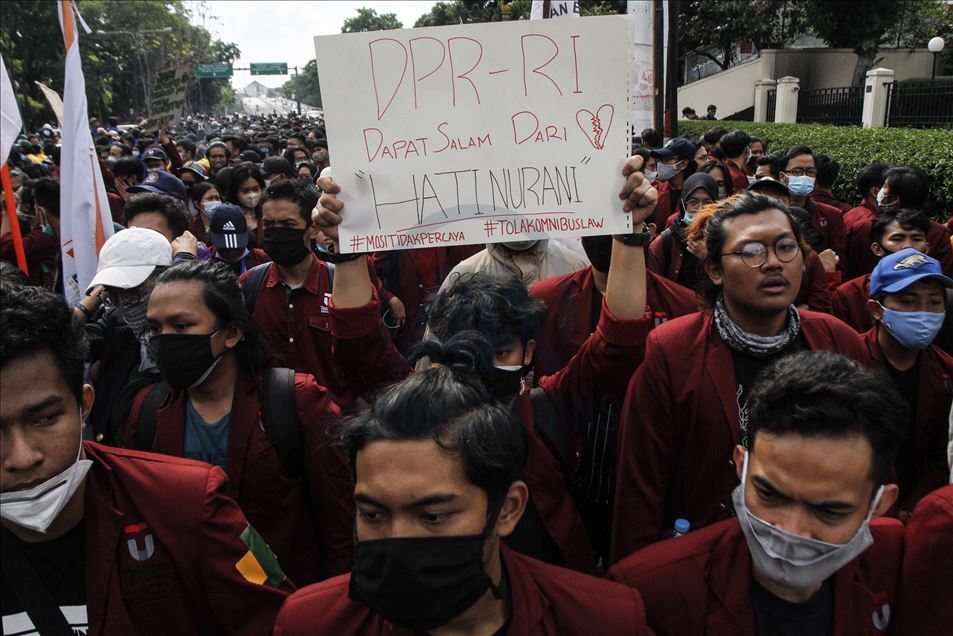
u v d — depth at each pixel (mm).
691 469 2227
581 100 2086
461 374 1460
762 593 1615
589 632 1462
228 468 2322
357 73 2082
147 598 1620
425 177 2111
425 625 1363
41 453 1443
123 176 7578
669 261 4066
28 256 5117
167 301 2250
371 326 2395
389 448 1312
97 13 51406
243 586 1688
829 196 6684
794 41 27344
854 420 1403
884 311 2838
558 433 2285
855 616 1605
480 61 2074
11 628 1546
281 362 3479
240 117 84188
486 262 3477
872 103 16234
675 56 13555
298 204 3355
